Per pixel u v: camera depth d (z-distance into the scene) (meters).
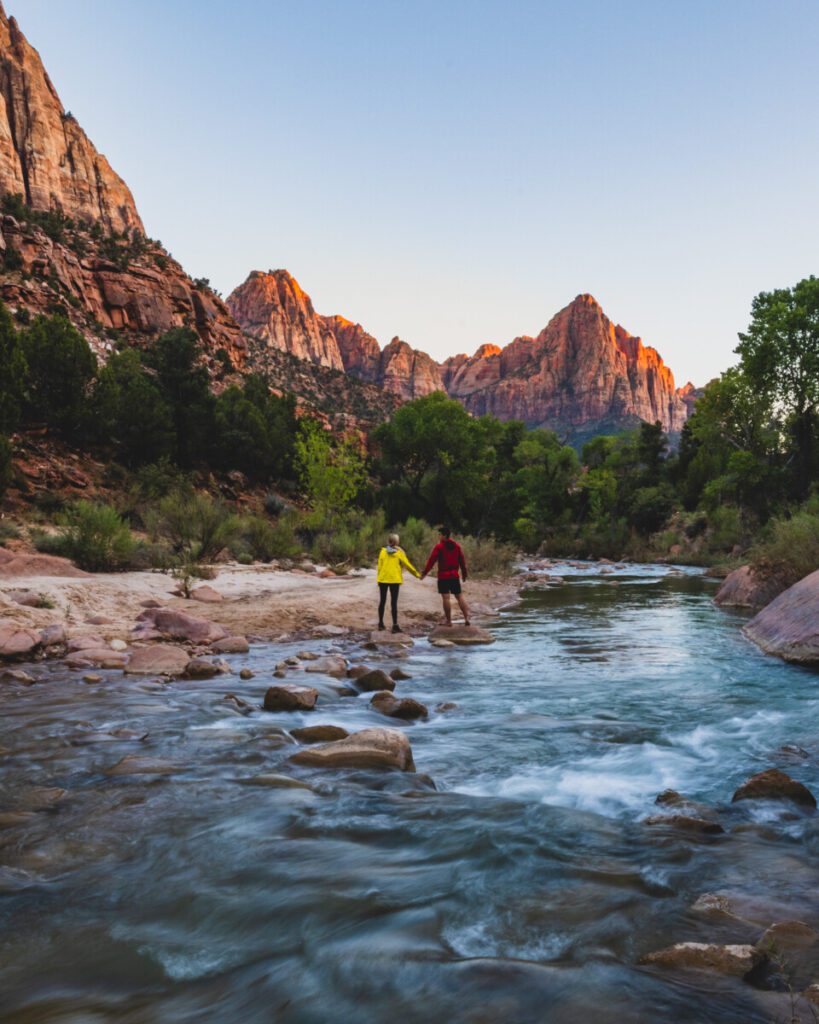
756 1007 1.89
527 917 2.52
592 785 4.39
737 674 8.34
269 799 3.91
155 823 3.55
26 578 13.62
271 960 2.24
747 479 40.78
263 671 8.42
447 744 5.36
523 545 58.94
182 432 51.66
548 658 9.63
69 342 43.56
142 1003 1.99
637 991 1.99
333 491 39.09
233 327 109.06
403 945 2.31
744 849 3.23
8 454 27.05
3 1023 1.88
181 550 22.19
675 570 33.50
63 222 95.31
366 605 15.11
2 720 5.79
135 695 6.85
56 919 2.54
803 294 40.00
